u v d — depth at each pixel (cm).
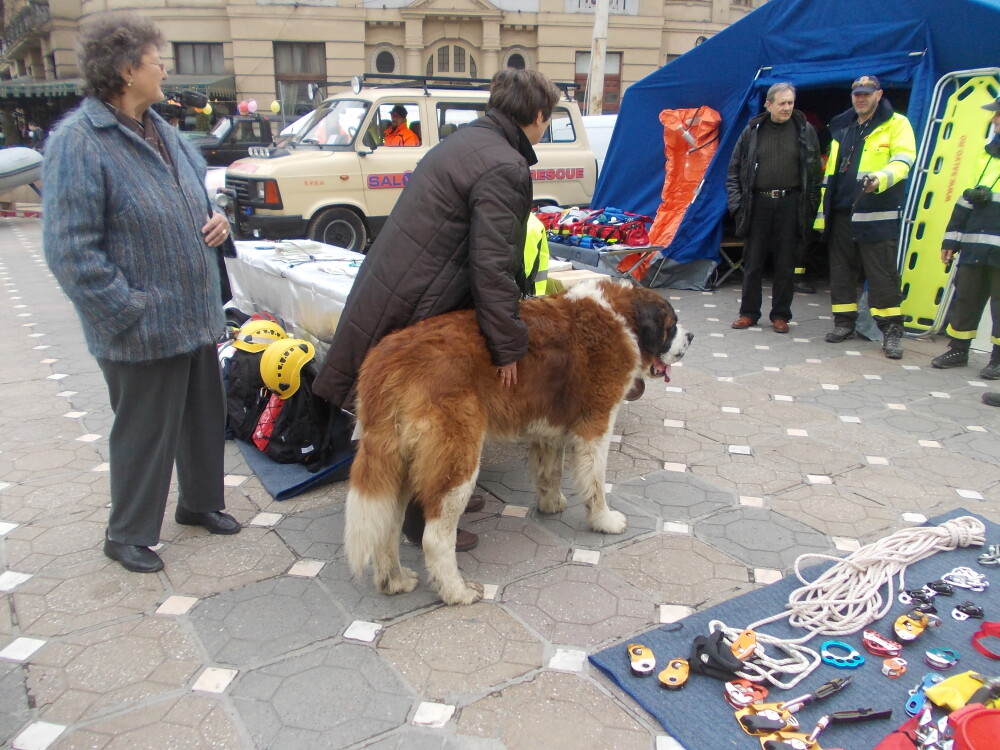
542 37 2673
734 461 445
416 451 279
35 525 362
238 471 425
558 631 286
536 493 402
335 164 947
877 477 424
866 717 234
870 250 642
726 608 297
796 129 685
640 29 2695
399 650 274
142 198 279
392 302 299
